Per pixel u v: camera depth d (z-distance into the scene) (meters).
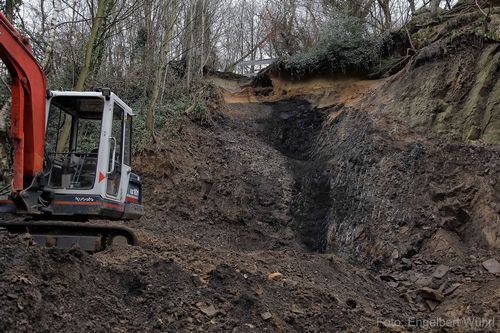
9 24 5.82
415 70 13.02
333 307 6.07
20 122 6.01
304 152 14.57
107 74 16.95
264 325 5.08
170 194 12.37
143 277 5.25
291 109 16.12
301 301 5.96
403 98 12.72
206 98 16.11
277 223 11.77
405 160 11.03
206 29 17.28
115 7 13.40
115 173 7.52
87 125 8.05
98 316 4.41
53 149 7.49
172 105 15.49
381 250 9.59
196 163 13.39
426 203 9.90
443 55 12.47
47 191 6.72
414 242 9.34
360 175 11.50
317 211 11.78
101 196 6.89
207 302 5.14
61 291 4.38
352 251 10.12
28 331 3.72
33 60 6.21
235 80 18.92
